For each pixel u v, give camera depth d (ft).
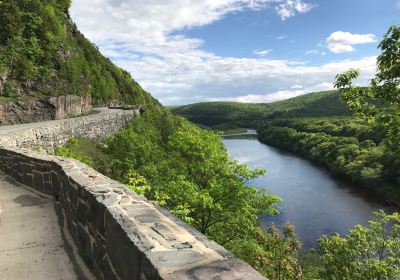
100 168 84.07
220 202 63.87
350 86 33.12
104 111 165.07
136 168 83.10
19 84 113.50
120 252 11.59
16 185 34.32
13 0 130.72
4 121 95.81
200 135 77.15
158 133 151.94
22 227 22.84
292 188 164.14
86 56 215.10
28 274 16.63
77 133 97.81
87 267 16.83
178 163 73.26
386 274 67.87
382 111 31.09
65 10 213.05
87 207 16.69
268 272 55.57
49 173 28.55
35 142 70.64
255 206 64.08
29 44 130.11
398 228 77.87
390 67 28.84
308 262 89.45
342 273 75.10
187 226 12.19
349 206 138.51
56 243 20.06
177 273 8.46
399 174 152.97
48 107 109.60
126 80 285.23
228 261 9.17
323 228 115.55
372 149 197.57
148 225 11.84
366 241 76.07
